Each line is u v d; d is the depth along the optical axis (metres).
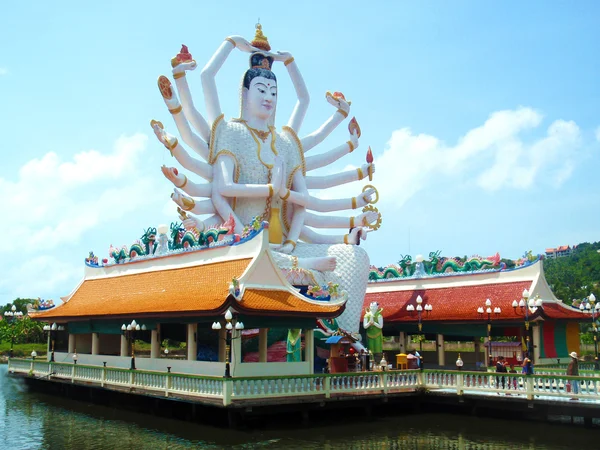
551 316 43.16
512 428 29.41
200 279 34.25
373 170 54.47
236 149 48.16
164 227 40.91
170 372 31.98
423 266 53.00
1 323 80.38
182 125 46.59
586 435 27.88
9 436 28.58
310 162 52.62
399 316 50.09
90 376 38.69
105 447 25.95
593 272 120.94
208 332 39.38
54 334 47.47
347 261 47.34
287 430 28.11
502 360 39.97
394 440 27.12
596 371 37.12
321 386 29.95
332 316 32.09
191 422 29.70
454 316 46.25
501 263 47.50
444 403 33.25
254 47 50.69
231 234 36.75
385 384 32.75
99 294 43.62
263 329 32.22
